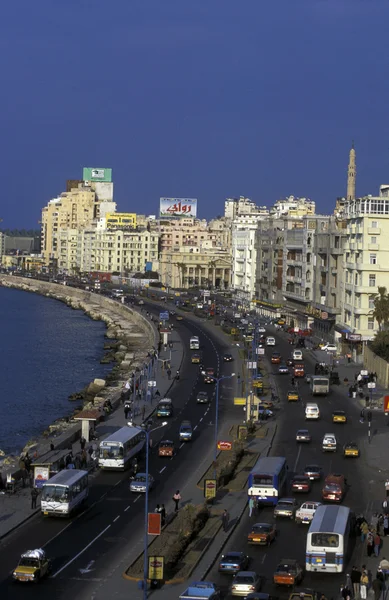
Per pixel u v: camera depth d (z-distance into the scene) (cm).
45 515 8100
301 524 7831
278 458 9044
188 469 9900
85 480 8531
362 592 6138
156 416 13000
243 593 6106
